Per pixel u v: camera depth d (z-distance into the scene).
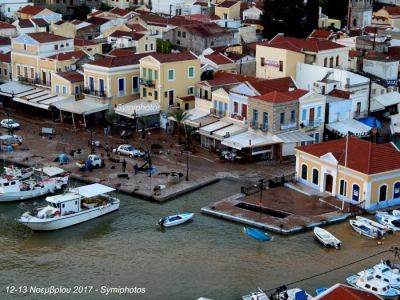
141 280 81.69
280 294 75.00
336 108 131.12
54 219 95.62
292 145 123.00
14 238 94.50
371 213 99.75
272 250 88.88
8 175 109.25
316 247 89.62
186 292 78.56
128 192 107.94
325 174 106.25
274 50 152.12
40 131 140.75
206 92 142.00
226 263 85.56
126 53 164.38
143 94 145.00
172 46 199.75
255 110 123.94
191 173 115.94
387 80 155.50
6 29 196.38
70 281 81.88
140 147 129.50
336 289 65.06
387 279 78.06
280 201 103.56
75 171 117.00
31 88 157.00
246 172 116.81
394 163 102.81
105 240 93.25
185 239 92.62
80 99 147.38
